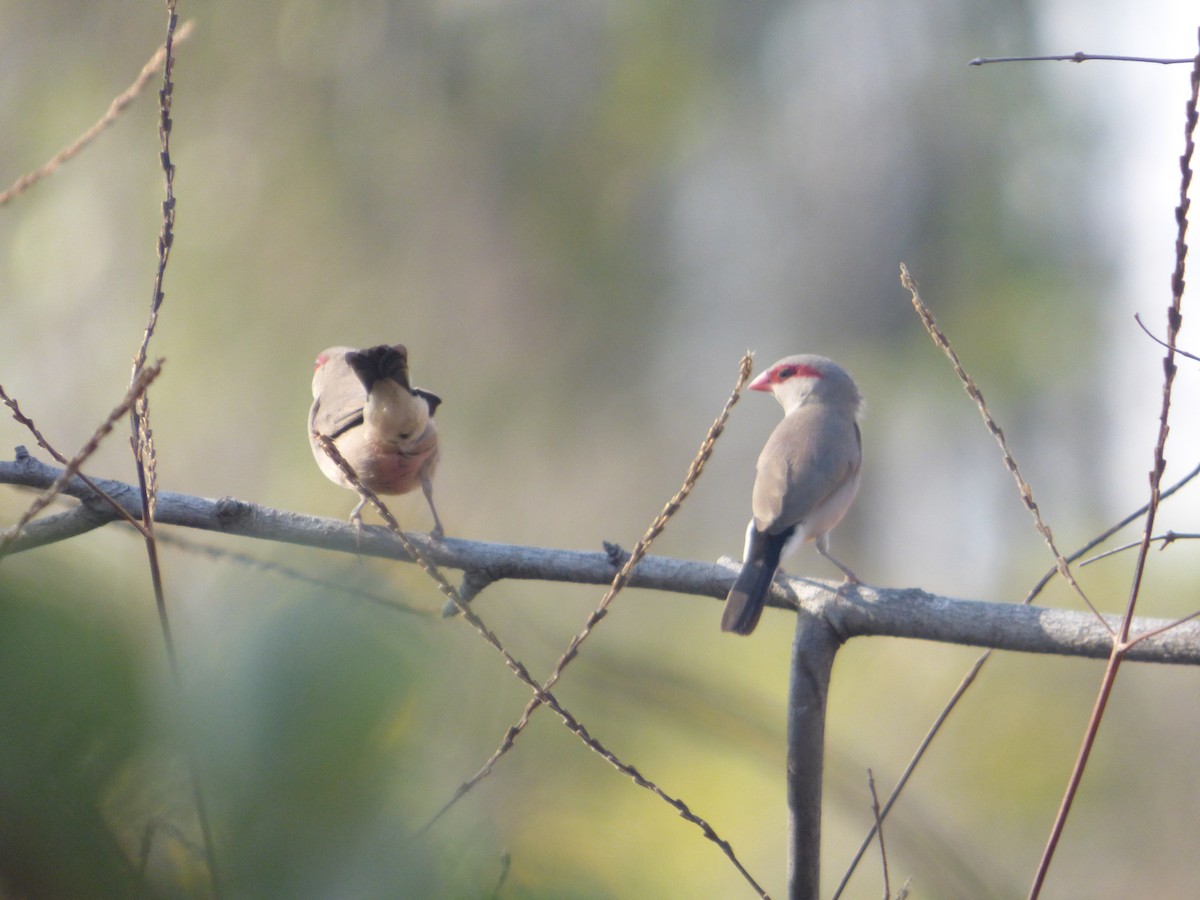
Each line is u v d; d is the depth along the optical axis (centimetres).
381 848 190
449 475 1562
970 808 1225
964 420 1702
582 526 1622
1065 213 1700
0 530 262
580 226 1588
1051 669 1310
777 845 951
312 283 1456
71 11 1398
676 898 236
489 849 210
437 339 1546
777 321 1734
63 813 176
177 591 203
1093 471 1711
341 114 1472
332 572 215
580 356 1627
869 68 1708
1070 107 1700
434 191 1519
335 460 373
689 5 1609
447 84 1517
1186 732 1250
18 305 1414
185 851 182
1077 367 1666
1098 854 1203
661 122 1609
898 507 1748
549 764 345
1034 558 1645
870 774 433
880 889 1003
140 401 369
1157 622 452
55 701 178
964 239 1714
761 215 1711
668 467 1681
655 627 1240
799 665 482
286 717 191
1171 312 341
